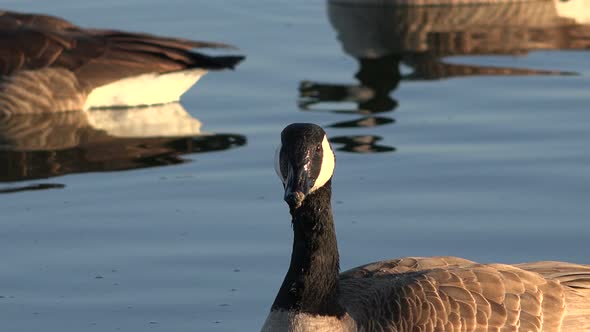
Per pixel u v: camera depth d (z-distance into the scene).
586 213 14.33
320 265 10.51
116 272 13.12
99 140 18.05
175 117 19.17
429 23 24.88
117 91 20.27
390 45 22.97
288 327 10.55
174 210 14.87
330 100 19.47
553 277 11.05
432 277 10.76
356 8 26.38
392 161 16.33
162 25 23.64
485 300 10.53
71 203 15.19
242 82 20.75
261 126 18.34
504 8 25.98
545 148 16.72
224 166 16.56
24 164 16.80
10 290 12.75
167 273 13.06
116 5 25.17
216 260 13.35
